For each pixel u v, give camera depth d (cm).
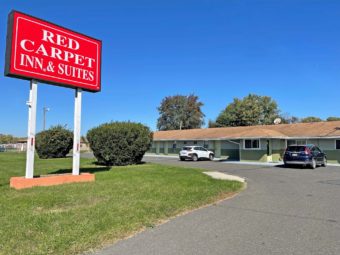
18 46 1212
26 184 1212
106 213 786
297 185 1427
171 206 893
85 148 7962
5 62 1209
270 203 991
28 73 1234
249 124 6506
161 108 8425
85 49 1456
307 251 552
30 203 901
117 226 684
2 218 729
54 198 970
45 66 1292
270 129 3728
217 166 2652
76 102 1440
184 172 1852
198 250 558
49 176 1319
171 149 5044
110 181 1395
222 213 849
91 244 580
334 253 542
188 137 4625
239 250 558
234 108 6688
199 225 726
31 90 1266
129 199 971
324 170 2234
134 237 634
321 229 691
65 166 2264
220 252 548
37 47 1270
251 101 6638
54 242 574
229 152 4050
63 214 771
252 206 944
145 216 775
